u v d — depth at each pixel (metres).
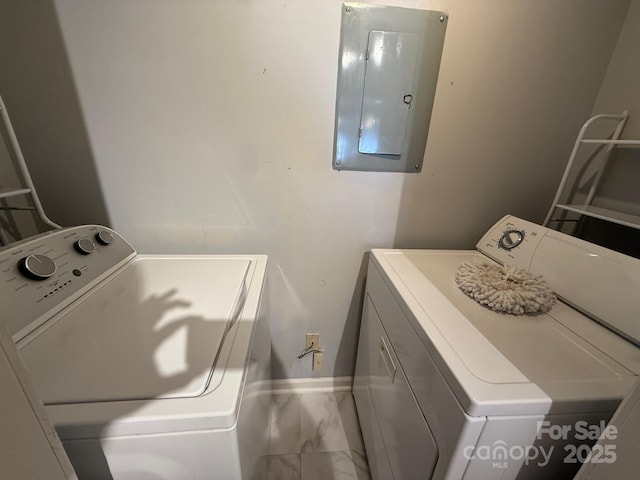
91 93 0.97
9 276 0.67
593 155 1.14
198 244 1.22
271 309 1.37
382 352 1.01
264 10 0.92
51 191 1.07
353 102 1.05
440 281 0.93
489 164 1.19
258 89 1.01
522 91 1.10
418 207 1.24
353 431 1.37
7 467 0.30
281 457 1.25
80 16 0.88
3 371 0.29
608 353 0.63
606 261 0.77
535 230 1.02
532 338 0.67
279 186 1.15
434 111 1.10
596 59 1.07
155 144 1.05
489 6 0.98
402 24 0.97
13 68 0.92
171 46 0.94
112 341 0.63
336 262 1.31
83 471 0.50
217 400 0.50
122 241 1.05
